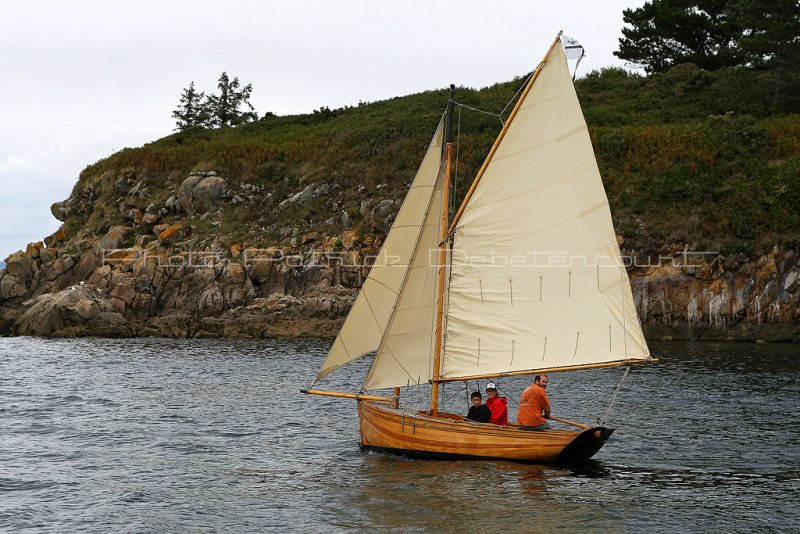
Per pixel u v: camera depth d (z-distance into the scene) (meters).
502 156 24.61
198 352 55.03
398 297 24.88
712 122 81.69
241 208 84.12
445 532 18.67
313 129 102.69
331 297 67.88
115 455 26.34
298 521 19.61
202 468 24.64
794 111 84.25
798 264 62.03
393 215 76.12
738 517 19.58
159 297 70.31
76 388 39.56
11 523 19.70
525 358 24.66
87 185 95.25
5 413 33.31
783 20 84.62
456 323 25.02
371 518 19.69
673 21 99.88
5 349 56.38
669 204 69.75
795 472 23.47
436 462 24.69
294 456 26.00
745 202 67.88
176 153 93.88
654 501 20.78
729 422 30.45
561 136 24.39
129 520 19.88
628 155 76.38
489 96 100.00
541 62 24.38
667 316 63.88
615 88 99.75
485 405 25.66
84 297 68.38
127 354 53.75
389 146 88.69
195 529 19.22
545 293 24.59
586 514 19.80
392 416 25.70
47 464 25.22
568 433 23.67
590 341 24.22
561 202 24.47
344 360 25.59
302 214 81.31
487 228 24.83
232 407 34.72
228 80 127.56
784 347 55.94
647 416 31.88
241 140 99.19
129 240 82.69
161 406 34.91
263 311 67.56
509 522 19.27
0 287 73.88
